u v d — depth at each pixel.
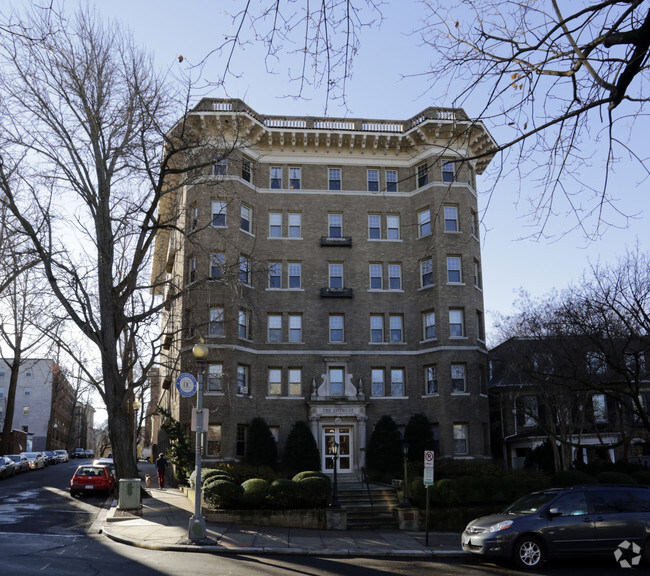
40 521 20.53
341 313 38.03
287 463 33.78
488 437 36.25
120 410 26.08
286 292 37.91
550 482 24.75
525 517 14.72
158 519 20.75
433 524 21.91
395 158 40.16
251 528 20.08
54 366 42.91
